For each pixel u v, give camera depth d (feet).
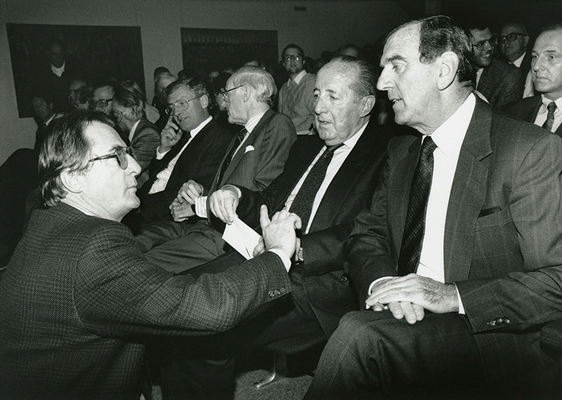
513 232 4.45
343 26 29.09
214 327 3.76
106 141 4.09
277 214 4.90
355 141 6.98
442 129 4.88
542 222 4.19
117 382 3.95
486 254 4.50
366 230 5.64
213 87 16.19
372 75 6.80
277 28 27.45
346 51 17.94
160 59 25.07
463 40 4.70
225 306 3.79
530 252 4.26
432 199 4.94
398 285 4.31
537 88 8.08
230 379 6.24
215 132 10.06
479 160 4.55
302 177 7.48
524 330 4.24
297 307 6.21
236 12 26.32
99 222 3.82
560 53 7.77
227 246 8.13
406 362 4.07
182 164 10.07
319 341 6.38
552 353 4.27
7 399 3.70
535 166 4.27
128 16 24.14
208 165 9.78
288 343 6.35
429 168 4.99
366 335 4.06
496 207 4.45
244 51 26.84
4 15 21.70
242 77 8.89
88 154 4.01
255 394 7.22
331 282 6.28
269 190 7.72
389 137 6.79
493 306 4.13
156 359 6.26
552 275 4.08
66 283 3.57
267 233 4.77
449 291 4.24
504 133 4.55
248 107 8.96
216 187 9.05
